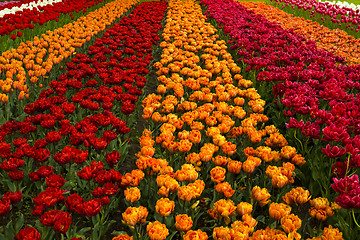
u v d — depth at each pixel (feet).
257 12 62.69
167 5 71.87
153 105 19.31
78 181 14.56
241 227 9.50
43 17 41.86
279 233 9.41
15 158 12.27
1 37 33.88
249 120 17.29
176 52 32.86
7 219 13.04
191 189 11.09
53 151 16.43
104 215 11.99
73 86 22.40
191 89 24.95
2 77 25.57
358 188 10.07
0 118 19.40
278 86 21.13
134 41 35.27
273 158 14.38
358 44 40.32
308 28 47.70
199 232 9.16
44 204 10.18
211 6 60.03
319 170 14.62
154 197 13.43
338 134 13.30
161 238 9.23
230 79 25.08
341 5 69.82
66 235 11.38
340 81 21.54
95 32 40.32
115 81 23.81
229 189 11.71
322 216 10.80
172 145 14.42
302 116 19.29
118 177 12.08
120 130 16.16
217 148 15.08
